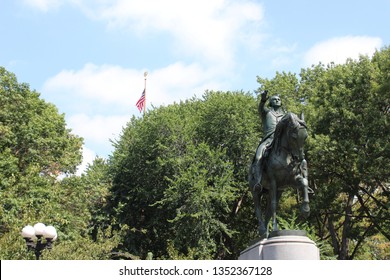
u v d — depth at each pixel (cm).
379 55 3459
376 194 3450
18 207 2861
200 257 3441
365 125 3131
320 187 3381
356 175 3125
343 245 3416
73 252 2242
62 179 3662
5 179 2998
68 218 3375
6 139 3198
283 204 3778
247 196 3969
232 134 3866
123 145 4288
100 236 2791
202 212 3472
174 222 3759
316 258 1306
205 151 3700
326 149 3072
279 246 1300
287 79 4097
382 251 4344
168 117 3959
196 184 3469
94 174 4500
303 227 2350
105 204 4144
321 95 3441
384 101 3170
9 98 3394
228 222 3928
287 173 1386
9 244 2053
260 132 3919
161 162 3712
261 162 1443
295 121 1357
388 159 3011
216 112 3912
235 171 3866
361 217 3384
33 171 3125
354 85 3247
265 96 1545
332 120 3212
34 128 3416
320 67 4103
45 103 3812
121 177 4159
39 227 1795
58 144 3641
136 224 4116
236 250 4019
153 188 3969
